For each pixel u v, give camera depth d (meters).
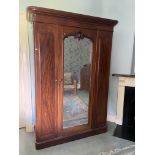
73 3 2.99
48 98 2.26
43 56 2.14
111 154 2.23
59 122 2.40
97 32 2.52
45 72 2.18
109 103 3.41
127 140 2.63
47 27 2.11
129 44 3.09
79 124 2.63
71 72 2.46
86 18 2.33
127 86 3.09
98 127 2.79
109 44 2.67
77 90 2.54
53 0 2.81
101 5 3.25
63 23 2.21
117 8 3.14
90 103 2.65
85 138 2.65
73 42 2.39
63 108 2.44
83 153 2.24
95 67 2.59
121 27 3.14
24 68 2.70
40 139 2.28
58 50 2.23
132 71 3.09
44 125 2.28
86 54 2.53
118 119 3.25
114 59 3.30
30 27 2.66
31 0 2.63
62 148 2.35
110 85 3.38
